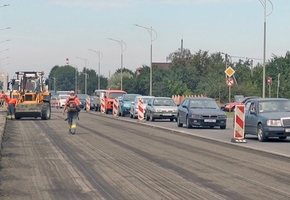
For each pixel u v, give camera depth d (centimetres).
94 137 2962
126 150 2305
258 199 1272
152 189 1393
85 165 1830
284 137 2866
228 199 1269
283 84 7694
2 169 1742
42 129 3569
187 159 2003
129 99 5712
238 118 2697
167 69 10494
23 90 4841
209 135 3123
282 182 1505
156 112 4644
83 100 8356
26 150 2294
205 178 1570
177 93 9219
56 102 8731
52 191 1367
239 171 1706
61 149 2333
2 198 1282
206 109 3747
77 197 1291
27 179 1549
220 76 9175
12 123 4244
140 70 10806
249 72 9275
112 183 1480
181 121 3872
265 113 2800
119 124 4234
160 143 2633
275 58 8569
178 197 1290
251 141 2784
